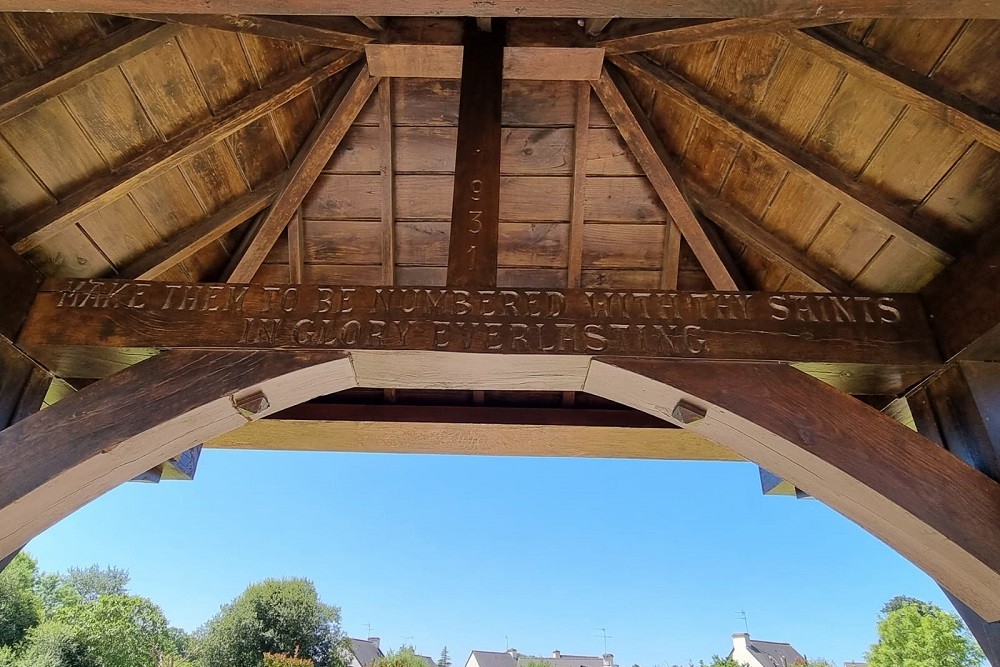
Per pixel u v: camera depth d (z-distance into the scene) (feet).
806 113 7.45
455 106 8.82
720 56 7.70
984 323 6.42
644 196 9.27
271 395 6.68
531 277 9.68
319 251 9.57
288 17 7.15
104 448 6.07
